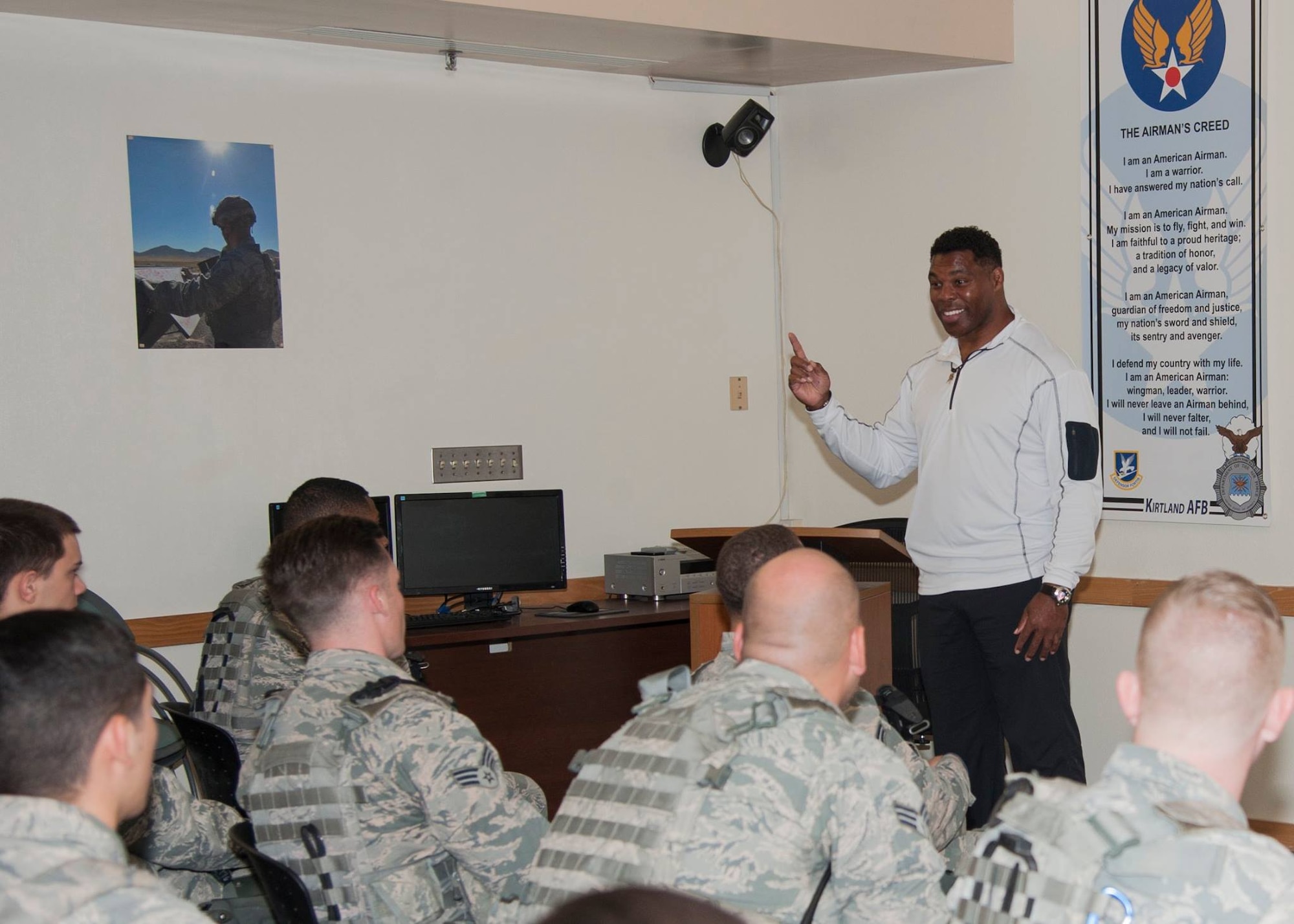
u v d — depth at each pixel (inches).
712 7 156.1
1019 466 123.8
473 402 173.8
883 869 61.2
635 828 62.3
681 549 176.9
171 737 112.2
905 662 138.4
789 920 60.7
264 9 143.7
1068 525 120.3
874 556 127.5
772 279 196.4
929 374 133.0
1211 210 157.3
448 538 163.2
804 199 192.9
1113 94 164.1
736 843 60.6
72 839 49.1
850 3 164.2
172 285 153.3
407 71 167.6
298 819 74.5
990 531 124.7
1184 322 160.1
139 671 54.0
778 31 160.2
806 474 197.0
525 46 163.6
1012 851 50.6
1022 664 123.6
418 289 169.3
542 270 178.4
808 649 67.2
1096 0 164.6
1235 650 49.4
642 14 152.1
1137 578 165.3
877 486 141.3
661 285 187.8
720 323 192.7
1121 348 165.3
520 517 166.6
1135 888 47.2
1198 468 159.9
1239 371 156.2
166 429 153.4
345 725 75.6
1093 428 121.3
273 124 159.0
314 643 82.0
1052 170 169.9
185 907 47.1
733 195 192.9
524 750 155.3
